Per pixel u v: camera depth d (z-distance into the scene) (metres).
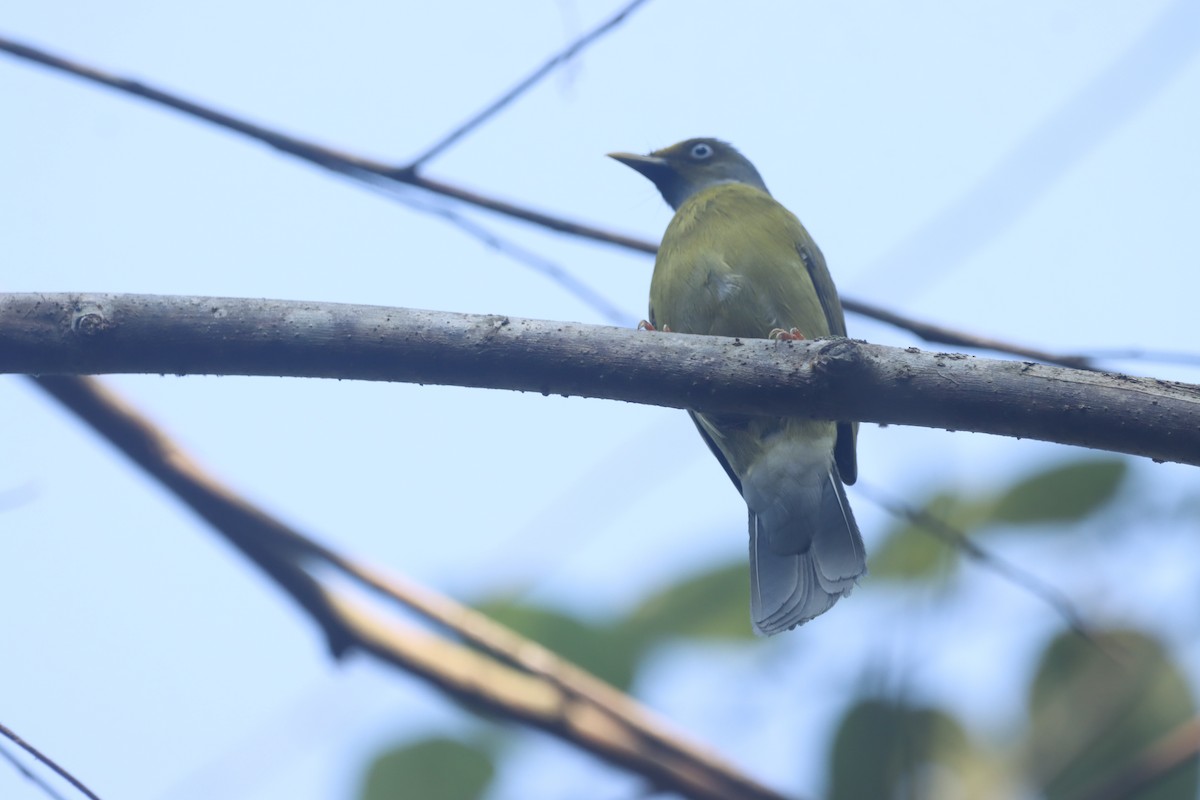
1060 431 6.48
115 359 6.72
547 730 8.40
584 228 9.00
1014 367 6.57
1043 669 9.00
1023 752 8.77
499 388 6.89
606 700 8.56
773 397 6.74
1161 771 8.16
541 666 8.68
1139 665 8.88
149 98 8.38
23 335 6.66
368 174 8.64
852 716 8.85
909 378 6.62
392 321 6.81
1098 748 8.68
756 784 8.38
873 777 8.71
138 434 8.61
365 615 8.63
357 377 6.84
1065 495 9.33
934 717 8.82
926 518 8.82
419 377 6.84
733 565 9.78
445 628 8.73
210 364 6.77
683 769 8.37
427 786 9.23
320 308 6.82
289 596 8.54
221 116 8.47
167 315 6.71
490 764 9.26
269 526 8.62
